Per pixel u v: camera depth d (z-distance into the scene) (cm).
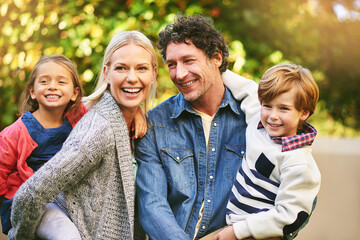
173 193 219
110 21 342
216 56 222
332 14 440
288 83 193
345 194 403
